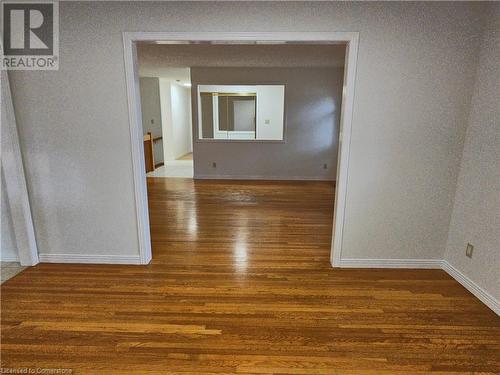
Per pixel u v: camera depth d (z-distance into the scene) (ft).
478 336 6.25
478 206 7.54
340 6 7.39
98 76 7.90
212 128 22.48
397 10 7.34
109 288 7.93
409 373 5.36
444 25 7.38
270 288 7.98
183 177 22.11
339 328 6.48
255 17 7.53
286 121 20.52
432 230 8.75
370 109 7.93
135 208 8.82
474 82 7.64
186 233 11.69
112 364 5.52
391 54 7.58
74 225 9.01
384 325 6.57
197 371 5.39
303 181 21.01
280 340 6.13
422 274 8.71
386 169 8.33
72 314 6.86
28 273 8.65
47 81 7.95
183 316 6.83
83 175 8.60
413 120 7.97
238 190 18.44
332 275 8.65
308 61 16.97
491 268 7.14
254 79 19.80
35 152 8.45
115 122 8.20
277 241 10.96
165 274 8.65
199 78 19.76
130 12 7.54
